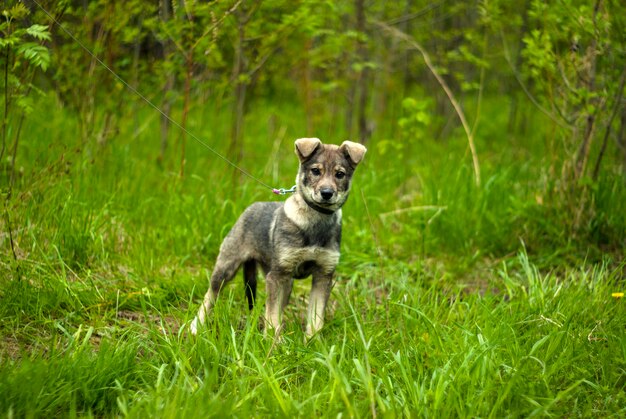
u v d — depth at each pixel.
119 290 5.91
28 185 6.55
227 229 7.37
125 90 9.05
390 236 7.97
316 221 5.43
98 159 8.11
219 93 10.16
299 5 8.76
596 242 7.60
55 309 5.44
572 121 7.91
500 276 7.10
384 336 5.29
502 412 4.11
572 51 7.50
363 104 11.94
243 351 4.58
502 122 14.22
